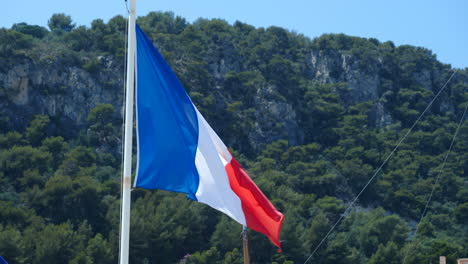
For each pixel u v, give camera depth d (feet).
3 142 621.72
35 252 431.02
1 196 512.22
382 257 508.12
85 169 597.11
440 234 592.19
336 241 518.78
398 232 556.92
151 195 551.59
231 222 515.50
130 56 86.02
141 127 90.02
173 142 90.53
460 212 617.21
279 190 622.54
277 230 94.02
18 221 471.21
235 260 472.44
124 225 83.61
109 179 604.49
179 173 90.53
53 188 512.63
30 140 652.89
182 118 91.30
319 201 633.20
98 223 512.63
